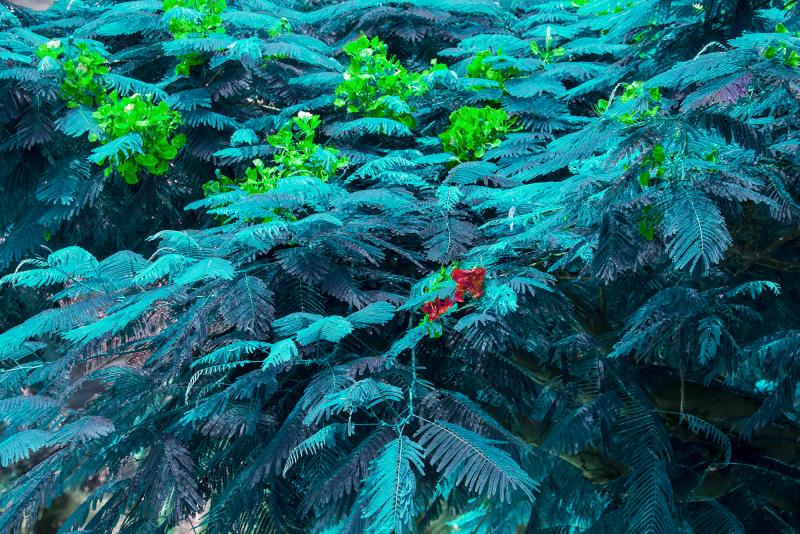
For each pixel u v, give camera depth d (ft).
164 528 10.37
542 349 12.34
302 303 11.02
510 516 19.33
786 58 6.90
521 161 12.41
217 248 10.99
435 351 11.93
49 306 17.07
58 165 14.90
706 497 12.80
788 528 13.20
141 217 16.19
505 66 15.83
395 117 14.92
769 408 10.45
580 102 16.75
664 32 12.53
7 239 15.02
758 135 7.17
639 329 10.65
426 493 13.97
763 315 15.62
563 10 20.57
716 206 7.06
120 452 10.40
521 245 10.48
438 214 11.79
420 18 18.31
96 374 11.18
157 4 16.42
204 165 15.92
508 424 13.17
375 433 8.93
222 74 15.79
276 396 11.39
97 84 14.35
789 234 12.42
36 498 9.69
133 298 10.09
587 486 17.15
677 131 6.82
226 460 11.34
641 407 11.69
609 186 7.88
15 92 14.65
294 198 11.23
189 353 10.14
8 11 18.43
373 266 12.17
